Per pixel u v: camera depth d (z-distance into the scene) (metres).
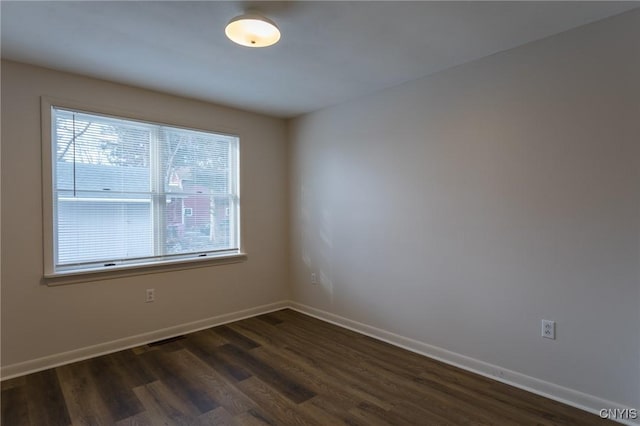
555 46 2.29
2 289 2.59
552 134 2.31
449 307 2.87
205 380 2.57
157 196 3.39
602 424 2.04
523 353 2.46
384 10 1.98
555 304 2.31
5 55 2.53
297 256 4.34
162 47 2.43
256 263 4.14
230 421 2.09
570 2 1.92
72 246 2.91
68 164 2.89
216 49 2.47
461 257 2.78
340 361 2.90
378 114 3.37
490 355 2.63
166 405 2.25
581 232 2.20
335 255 3.84
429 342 3.01
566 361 2.27
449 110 2.83
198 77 2.98
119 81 3.06
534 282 2.40
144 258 3.31
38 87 2.72
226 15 2.04
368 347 3.19
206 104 3.69
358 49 2.48
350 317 3.69
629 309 2.04
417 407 2.23
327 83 3.15
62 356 2.83
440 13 2.02
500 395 2.37
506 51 2.50
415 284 3.10
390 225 3.29
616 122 2.07
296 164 4.32
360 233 3.57
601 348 2.14
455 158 2.80
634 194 2.02
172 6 1.94
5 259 2.60
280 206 4.38
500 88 2.54
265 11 1.99
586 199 2.18
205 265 3.69
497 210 2.57
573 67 2.22
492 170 2.59
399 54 2.57
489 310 2.63
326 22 2.11
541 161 2.36
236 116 3.94
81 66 2.73
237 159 3.98
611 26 2.08
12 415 2.14
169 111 3.42
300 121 4.24
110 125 3.11
